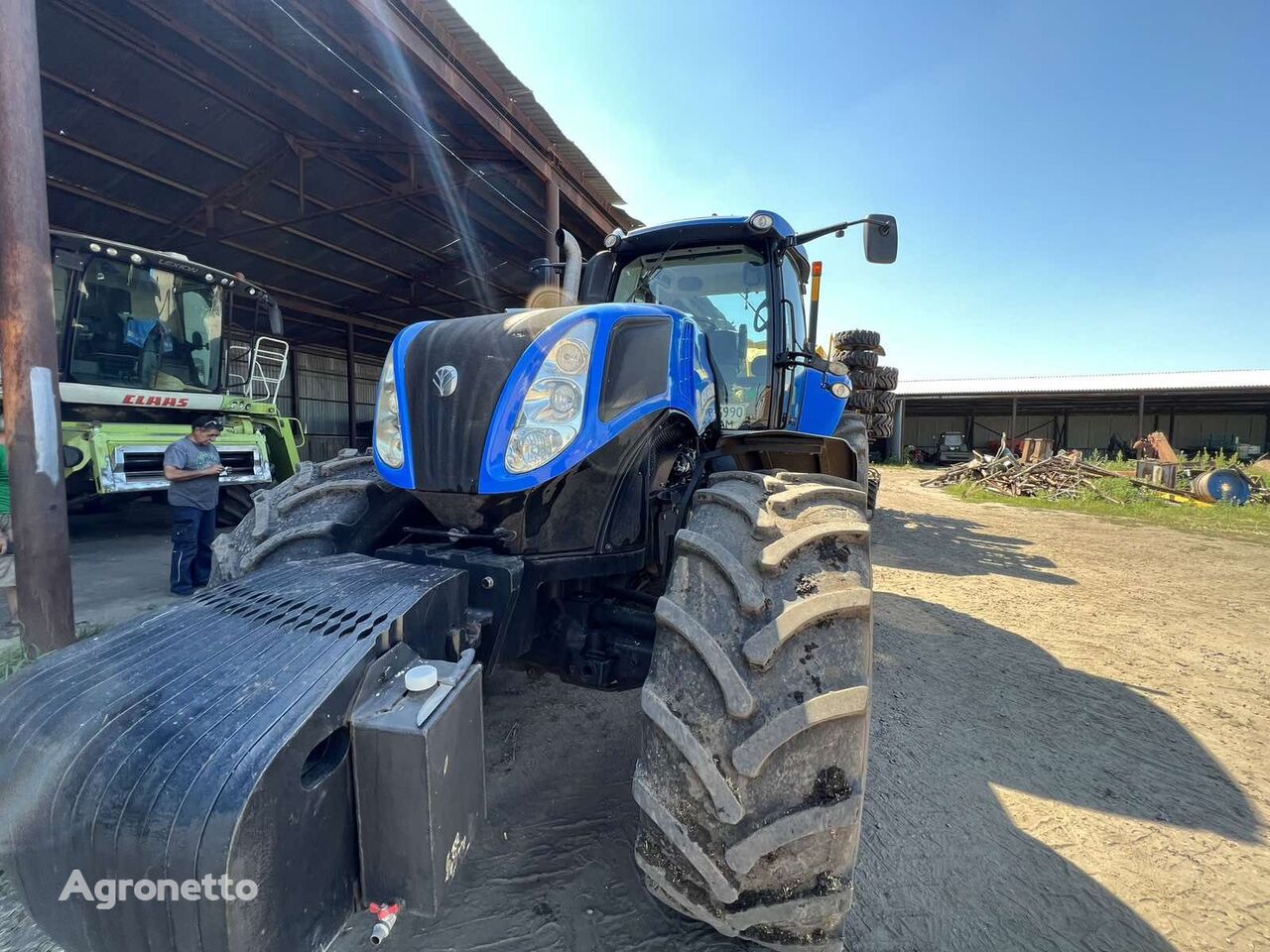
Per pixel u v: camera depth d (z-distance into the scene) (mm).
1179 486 13734
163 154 7836
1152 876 2047
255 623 1361
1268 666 3910
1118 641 4375
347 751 1162
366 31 5770
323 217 9984
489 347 1906
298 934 1038
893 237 3277
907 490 15672
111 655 1273
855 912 1851
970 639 4352
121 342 6680
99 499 7383
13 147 2920
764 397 3607
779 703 1370
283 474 8180
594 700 3139
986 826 2277
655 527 2260
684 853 1334
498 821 2195
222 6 5668
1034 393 27859
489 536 1838
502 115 6812
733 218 3459
